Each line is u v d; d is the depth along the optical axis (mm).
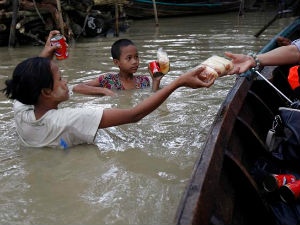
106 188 2020
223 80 4176
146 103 2338
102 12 9055
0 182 2096
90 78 4457
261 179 2264
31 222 1744
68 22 8070
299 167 2318
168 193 1958
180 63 5059
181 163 2281
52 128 2441
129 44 3918
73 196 1951
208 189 1599
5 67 5355
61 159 2363
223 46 6367
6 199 1932
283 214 2008
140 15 11914
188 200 1477
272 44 4309
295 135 2225
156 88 3902
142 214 1790
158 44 6879
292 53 2494
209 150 1856
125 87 4004
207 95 3639
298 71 2268
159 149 2482
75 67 5090
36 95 2373
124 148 2508
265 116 2998
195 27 9586
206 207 1509
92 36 8594
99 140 2633
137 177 2123
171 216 1771
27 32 7961
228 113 2365
